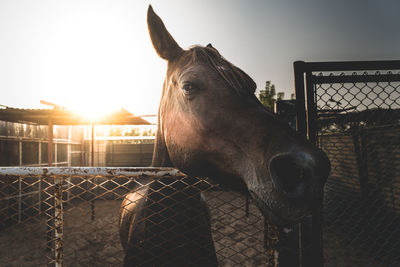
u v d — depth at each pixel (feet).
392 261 5.59
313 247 3.91
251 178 2.68
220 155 3.06
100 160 33.12
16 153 19.21
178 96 3.58
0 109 14.56
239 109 3.03
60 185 3.67
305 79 4.25
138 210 5.06
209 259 4.29
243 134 2.86
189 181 4.01
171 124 3.67
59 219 3.70
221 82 3.25
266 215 2.51
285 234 3.90
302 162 2.31
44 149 22.76
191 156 3.31
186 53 3.89
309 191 2.31
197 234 4.04
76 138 28.71
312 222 3.94
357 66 4.17
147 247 3.98
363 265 5.90
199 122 3.17
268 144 2.61
